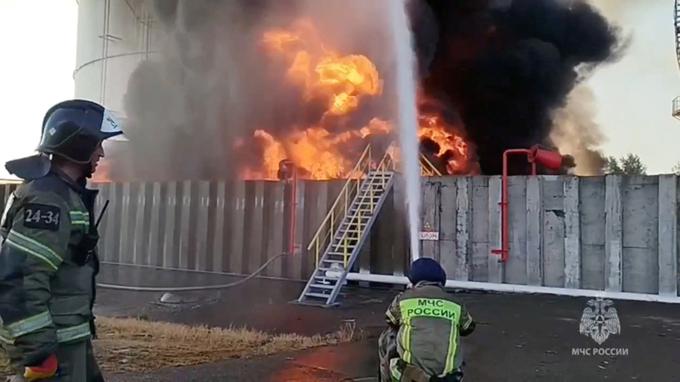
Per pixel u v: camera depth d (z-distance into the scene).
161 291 14.12
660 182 12.21
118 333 8.21
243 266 17.09
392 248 14.93
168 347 7.36
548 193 13.38
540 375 6.52
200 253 17.97
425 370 3.47
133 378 5.85
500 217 13.72
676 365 6.93
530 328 9.25
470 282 13.87
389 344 3.96
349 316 10.60
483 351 7.69
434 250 14.49
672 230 12.05
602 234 12.85
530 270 13.35
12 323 2.34
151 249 19.11
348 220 14.03
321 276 12.90
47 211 2.48
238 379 5.98
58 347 2.60
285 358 6.97
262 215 16.84
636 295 12.25
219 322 9.95
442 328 3.56
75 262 2.67
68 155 2.66
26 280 2.38
